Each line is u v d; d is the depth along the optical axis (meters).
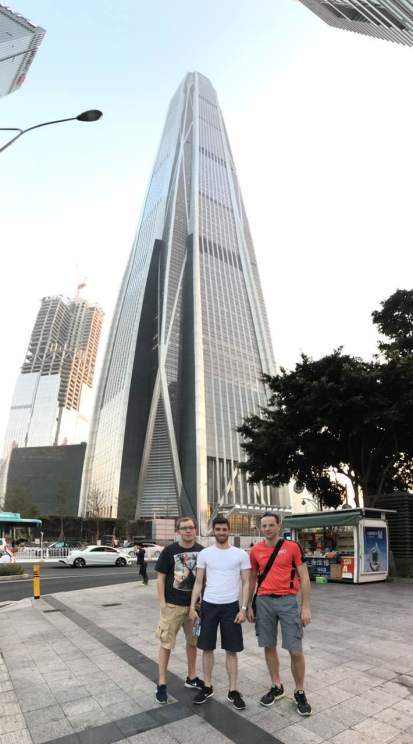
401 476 25.98
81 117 12.12
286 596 5.21
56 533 78.38
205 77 183.50
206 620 5.25
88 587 18.06
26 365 192.75
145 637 8.48
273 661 5.28
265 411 25.81
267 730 4.49
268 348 136.12
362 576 17.69
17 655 7.34
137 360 122.62
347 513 18.34
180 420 116.25
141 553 18.69
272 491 115.75
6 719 4.79
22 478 143.38
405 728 4.52
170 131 166.62
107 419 127.38
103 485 117.75
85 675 6.23
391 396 20.61
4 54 59.12
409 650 7.39
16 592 16.62
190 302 126.44
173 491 108.25
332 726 4.57
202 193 145.38
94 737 4.39
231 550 5.47
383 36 39.16
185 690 5.59
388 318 26.95
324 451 22.12
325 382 20.33
